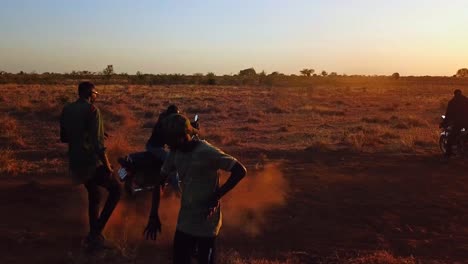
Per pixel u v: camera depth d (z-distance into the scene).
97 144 6.04
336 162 12.37
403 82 105.12
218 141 16.00
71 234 6.83
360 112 29.47
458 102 13.16
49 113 22.09
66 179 9.89
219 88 63.19
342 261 6.09
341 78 122.88
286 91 54.09
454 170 11.69
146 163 7.71
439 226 7.62
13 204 8.09
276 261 6.00
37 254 6.11
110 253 6.06
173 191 8.30
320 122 22.89
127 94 43.47
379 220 7.80
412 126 21.19
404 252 6.55
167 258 6.04
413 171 11.41
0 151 12.41
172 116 4.28
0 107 25.73
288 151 13.85
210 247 4.30
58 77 89.25
